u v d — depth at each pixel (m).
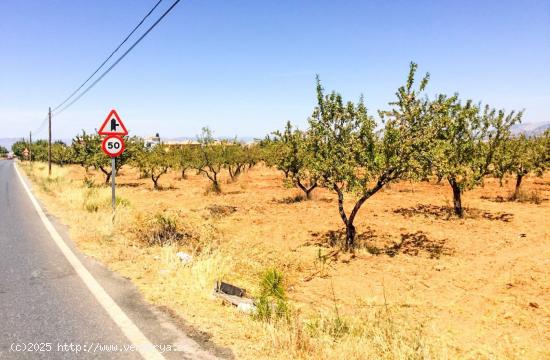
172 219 10.45
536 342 5.80
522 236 12.07
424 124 10.09
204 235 10.98
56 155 51.19
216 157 24.56
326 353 3.90
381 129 10.25
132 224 9.78
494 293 7.69
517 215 15.23
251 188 25.42
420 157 10.09
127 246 7.81
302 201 19.31
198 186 27.36
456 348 5.58
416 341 5.22
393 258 10.16
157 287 5.46
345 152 10.48
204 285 5.62
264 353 3.75
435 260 9.95
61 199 14.97
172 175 37.72
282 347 3.88
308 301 7.25
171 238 8.83
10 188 21.14
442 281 8.49
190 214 14.95
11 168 48.06
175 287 5.49
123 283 5.62
